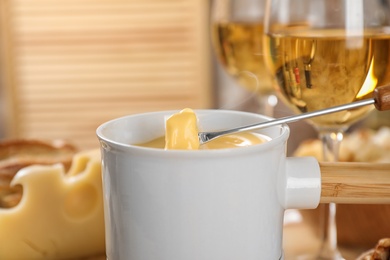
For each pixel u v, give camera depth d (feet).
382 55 2.30
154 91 8.39
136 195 1.85
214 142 1.98
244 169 1.83
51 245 2.54
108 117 8.48
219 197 1.82
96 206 2.57
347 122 2.43
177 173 1.81
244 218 1.86
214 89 8.63
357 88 2.32
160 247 1.86
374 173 1.97
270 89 3.46
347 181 1.96
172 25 8.18
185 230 1.84
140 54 8.28
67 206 2.57
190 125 1.89
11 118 8.43
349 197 1.97
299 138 3.73
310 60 2.31
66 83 8.36
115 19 8.17
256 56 3.34
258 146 1.83
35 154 2.93
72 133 8.51
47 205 2.52
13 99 8.38
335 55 2.29
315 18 2.54
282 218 1.99
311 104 2.38
